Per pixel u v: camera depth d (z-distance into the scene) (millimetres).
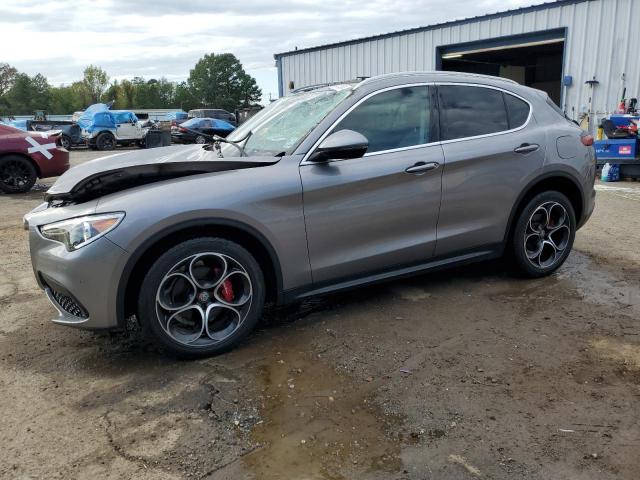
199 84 116438
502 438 2418
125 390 2887
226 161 3311
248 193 3170
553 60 25625
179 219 2990
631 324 3592
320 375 3006
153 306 3006
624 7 13891
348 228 3514
